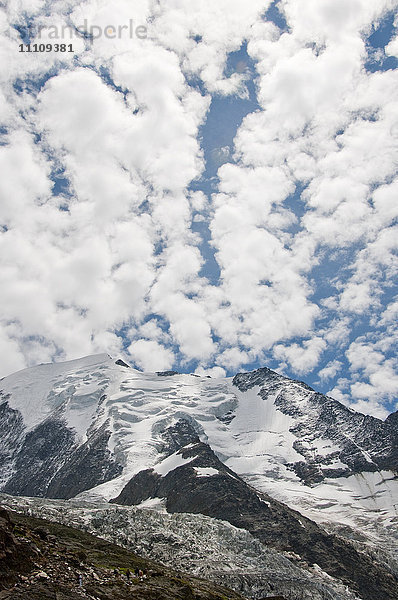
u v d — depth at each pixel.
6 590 39.72
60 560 50.16
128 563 68.06
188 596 53.75
